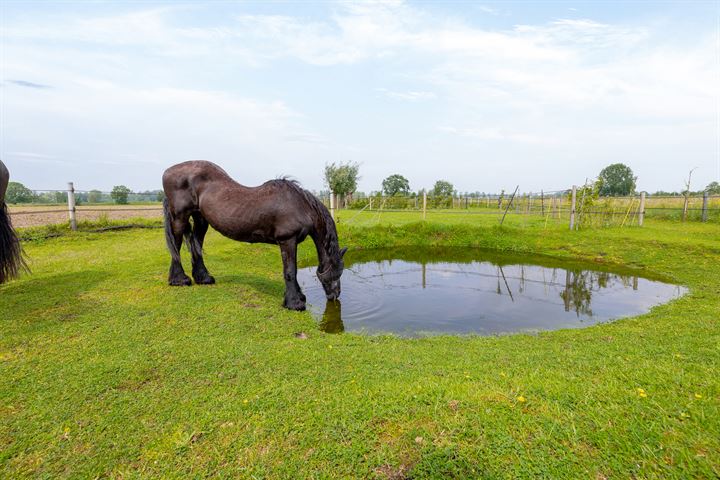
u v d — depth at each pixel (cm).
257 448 204
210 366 311
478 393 242
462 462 185
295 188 499
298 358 328
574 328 456
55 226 963
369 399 243
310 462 192
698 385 237
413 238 1146
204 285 556
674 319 441
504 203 2906
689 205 1783
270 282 621
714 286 612
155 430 227
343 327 465
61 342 353
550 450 189
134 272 609
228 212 484
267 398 253
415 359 325
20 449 212
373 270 816
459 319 498
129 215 1587
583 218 1247
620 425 201
